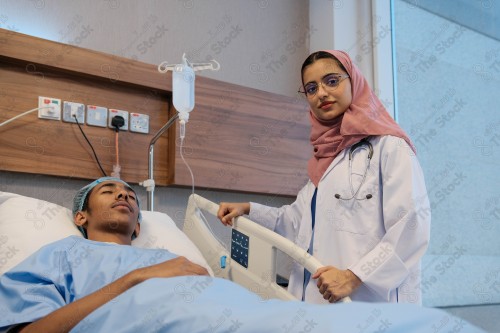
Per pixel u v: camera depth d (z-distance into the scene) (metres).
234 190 2.26
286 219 1.80
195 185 2.12
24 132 1.78
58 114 1.85
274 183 2.37
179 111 1.87
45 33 1.93
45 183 1.87
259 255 1.54
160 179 2.10
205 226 1.84
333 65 1.62
